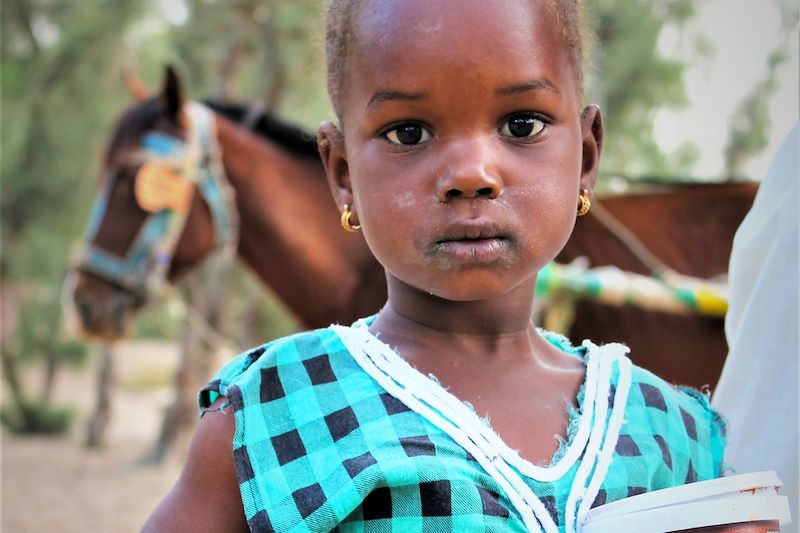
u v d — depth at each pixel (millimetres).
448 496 903
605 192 2836
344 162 1098
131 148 3176
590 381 1049
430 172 917
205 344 6992
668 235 2730
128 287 3207
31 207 8344
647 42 7047
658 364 2557
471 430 946
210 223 3219
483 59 909
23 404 9625
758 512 852
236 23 6559
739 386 1239
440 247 909
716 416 1157
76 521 5797
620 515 878
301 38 6383
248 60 7066
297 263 3152
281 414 983
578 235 2684
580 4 1076
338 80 1035
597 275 2422
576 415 1018
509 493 922
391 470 900
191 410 7371
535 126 951
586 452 986
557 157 952
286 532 903
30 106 7996
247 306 6641
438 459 922
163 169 3127
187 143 3150
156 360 15125
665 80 7113
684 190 2775
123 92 8094
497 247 905
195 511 967
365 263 3070
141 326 15250
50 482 6883
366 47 956
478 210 900
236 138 3193
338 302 3100
